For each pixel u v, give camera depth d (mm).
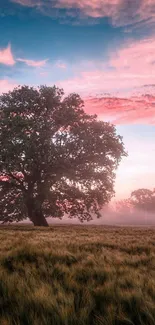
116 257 6098
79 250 7074
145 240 11047
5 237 10773
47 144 33906
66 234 14539
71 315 2984
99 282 4180
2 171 36250
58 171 35594
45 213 37312
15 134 33281
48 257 5965
